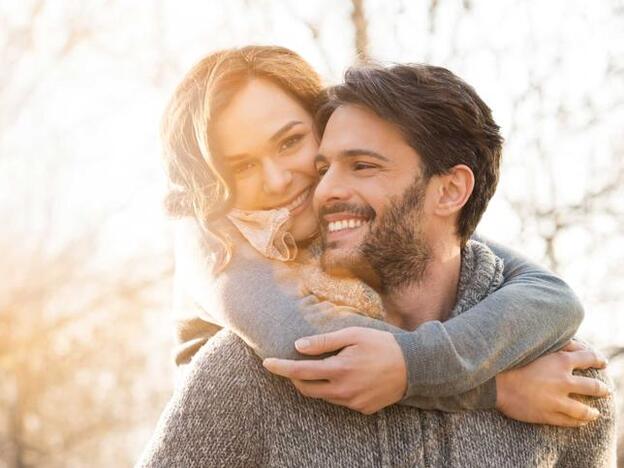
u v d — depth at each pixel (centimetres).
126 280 998
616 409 219
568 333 211
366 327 192
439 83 208
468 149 210
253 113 221
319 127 220
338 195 204
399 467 193
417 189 205
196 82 229
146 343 1009
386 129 204
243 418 192
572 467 212
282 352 188
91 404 998
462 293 211
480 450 197
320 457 191
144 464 194
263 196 222
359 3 438
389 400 186
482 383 197
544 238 457
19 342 988
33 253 998
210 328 225
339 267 204
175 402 196
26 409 985
